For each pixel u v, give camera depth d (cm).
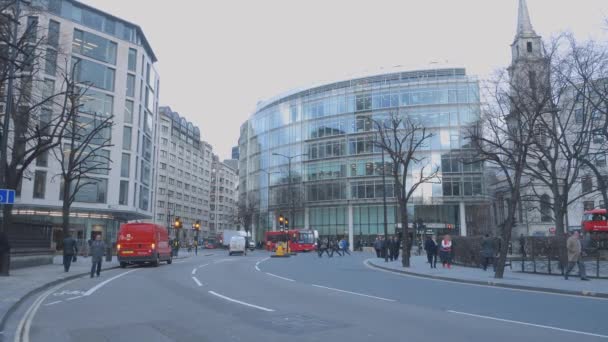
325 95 7275
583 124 2828
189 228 12550
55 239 5047
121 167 5309
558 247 2120
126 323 930
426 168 6306
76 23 5006
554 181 3014
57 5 4897
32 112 2456
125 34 5588
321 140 7194
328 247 4588
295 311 1069
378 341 752
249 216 8188
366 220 6681
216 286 1639
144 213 5903
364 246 6612
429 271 2339
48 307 1159
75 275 2042
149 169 6209
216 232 14575
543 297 1359
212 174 14862
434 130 6378
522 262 2288
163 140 11288
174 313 1048
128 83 5516
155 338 790
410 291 1505
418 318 975
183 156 12350
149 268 2697
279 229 7412
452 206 6316
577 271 2077
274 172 7706
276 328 864
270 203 7612
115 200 5188
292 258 4159
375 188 6619
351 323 914
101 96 5197
